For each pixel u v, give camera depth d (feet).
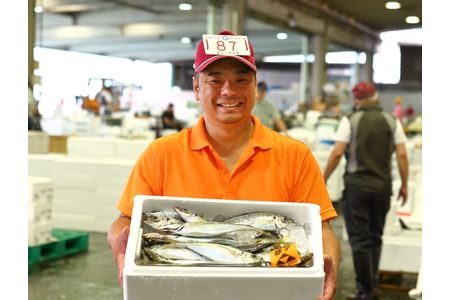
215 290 4.44
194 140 5.98
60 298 14.11
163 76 94.38
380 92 85.66
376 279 15.10
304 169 6.02
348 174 14.28
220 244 4.82
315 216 5.15
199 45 5.93
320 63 61.98
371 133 13.97
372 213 14.20
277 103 70.54
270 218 5.18
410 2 55.62
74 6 54.29
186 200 5.29
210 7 42.91
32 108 29.60
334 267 5.11
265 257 4.70
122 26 66.59
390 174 14.20
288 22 52.85
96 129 39.86
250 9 45.85
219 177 5.89
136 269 4.41
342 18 64.59
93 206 21.65
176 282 4.41
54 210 21.95
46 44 79.66
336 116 38.96
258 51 85.56
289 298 4.50
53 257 17.76
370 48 79.15
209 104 5.87
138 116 49.08
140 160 6.13
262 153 5.93
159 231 5.06
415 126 36.96
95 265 17.11
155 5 50.80
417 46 87.66
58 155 24.26
